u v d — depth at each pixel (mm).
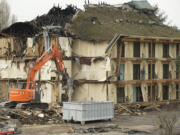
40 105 39812
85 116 35406
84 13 51406
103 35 46938
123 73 48000
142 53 49812
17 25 46312
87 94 46906
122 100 47688
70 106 36312
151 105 49375
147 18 58562
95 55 46562
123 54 47875
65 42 46094
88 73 47000
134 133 31625
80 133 31266
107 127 33750
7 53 45781
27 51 45375
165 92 53094
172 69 53562
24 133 31031
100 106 36844
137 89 49594
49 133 31156
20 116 36125
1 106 39469
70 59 46312
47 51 39531
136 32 50188
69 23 48188
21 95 38312
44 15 49156
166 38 51156
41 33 44875
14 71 45562
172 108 49969
